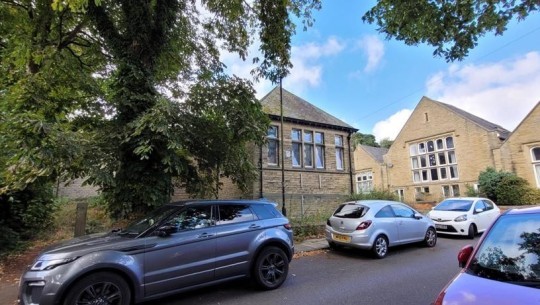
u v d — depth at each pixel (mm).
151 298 4719
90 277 4258
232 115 8531
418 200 26078
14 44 8805
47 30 9789
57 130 5891
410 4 7195
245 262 5699
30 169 6148
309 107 19797
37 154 5484
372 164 33688
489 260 3121
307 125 17719
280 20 9805
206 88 8977
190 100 8945
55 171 6281
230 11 10484
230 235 5641
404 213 9664
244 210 6152
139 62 7660
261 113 9266
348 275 6871
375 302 5133
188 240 5172
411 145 29141
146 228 5086
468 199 12875
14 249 8641
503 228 3449
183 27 10055
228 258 5516
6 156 6289
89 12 7812
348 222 8820
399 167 29938
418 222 9844
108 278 4371
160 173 7387
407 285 6047
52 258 4254
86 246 4562
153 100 7301
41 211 10570
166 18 8305
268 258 6012
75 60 10086
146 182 7160
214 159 8750
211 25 10891
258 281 5781
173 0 8594
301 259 8539
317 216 13297
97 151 6617
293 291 5797
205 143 8625
